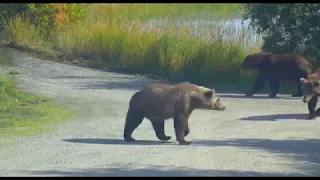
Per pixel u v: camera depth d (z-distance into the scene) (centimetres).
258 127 1816
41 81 2580
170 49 2852
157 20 4112
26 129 1789
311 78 1941
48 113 1998
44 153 1513
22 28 3388
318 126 1823
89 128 1808
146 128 1831
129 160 1423
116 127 1823
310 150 1523
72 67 2950
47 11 3497
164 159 1431
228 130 1783
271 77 2380
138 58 2966
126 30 3241
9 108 2019
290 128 1797
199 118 1952
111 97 2273
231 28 3297
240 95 2395
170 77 2753
